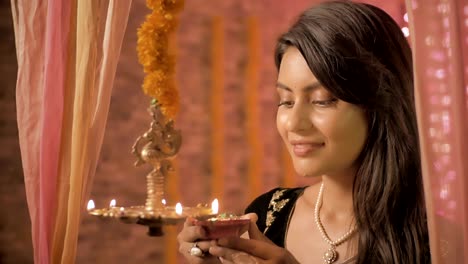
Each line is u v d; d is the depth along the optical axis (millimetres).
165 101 1071
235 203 4012
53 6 1194
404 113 1135
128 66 3689
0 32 3422
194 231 1010
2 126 3412
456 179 904
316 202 1279
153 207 1055
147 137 1062
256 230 1127
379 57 1119
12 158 3434
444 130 912
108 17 1206
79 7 1191
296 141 1089
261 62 4098
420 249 1127
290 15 4172
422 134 904
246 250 1030
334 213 1220
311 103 1082
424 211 1149
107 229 3611
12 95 3441
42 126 1198
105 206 3617
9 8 3447
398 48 1154
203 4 3924
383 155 1136
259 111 4090
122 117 3674
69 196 1187
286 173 4168
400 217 1139
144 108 3736
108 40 1204
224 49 3984
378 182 1135
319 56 1052
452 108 904
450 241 902
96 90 1214
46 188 1189
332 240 1200
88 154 1197
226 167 3988
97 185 3598
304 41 1072
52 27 1195
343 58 1056
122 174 3674
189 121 3883
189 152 3877
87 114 1185
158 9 1079
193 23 3896
